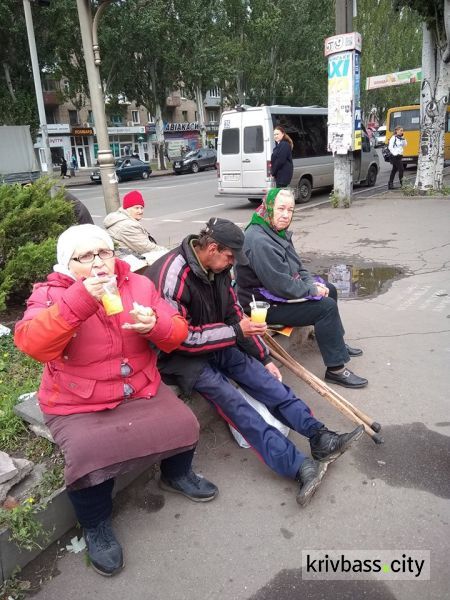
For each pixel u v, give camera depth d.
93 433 2.13
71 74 30.08
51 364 2.25
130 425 2.20
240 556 2.27
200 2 32.38
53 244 4.41
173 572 2.20
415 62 47.38
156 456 2.25
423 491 2.63
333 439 2.67
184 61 33.75
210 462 2.95
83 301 1.97
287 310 3.58
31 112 25.08
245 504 2.60
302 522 2.46
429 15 11.27
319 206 12.23
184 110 53.50
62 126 41.50
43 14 22.97
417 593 2.06
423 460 2.86
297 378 3.87
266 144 12.21
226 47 33.94
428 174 12.50
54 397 2.27
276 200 3.53
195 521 2.49
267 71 38.75
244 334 2.82
